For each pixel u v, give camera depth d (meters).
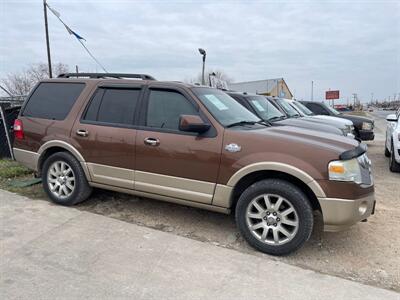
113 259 3.74
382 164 9.85
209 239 4.34
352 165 3.77
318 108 14.48
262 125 4.79
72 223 4.62
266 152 3.95
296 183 3.99
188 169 4.32
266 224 3.98
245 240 4.18
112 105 4.95
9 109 7.81
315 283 3.43
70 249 3.92
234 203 4.34
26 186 6.09
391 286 3.44
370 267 3.78
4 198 5.50
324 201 3.71
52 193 5.30
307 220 3.79
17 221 4.63
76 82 5.35
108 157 4.84
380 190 6.81
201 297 3.14
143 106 4.72
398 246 4.27
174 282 3.35
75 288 3.20
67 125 5.16
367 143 15.09
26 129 5.49
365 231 4.67
